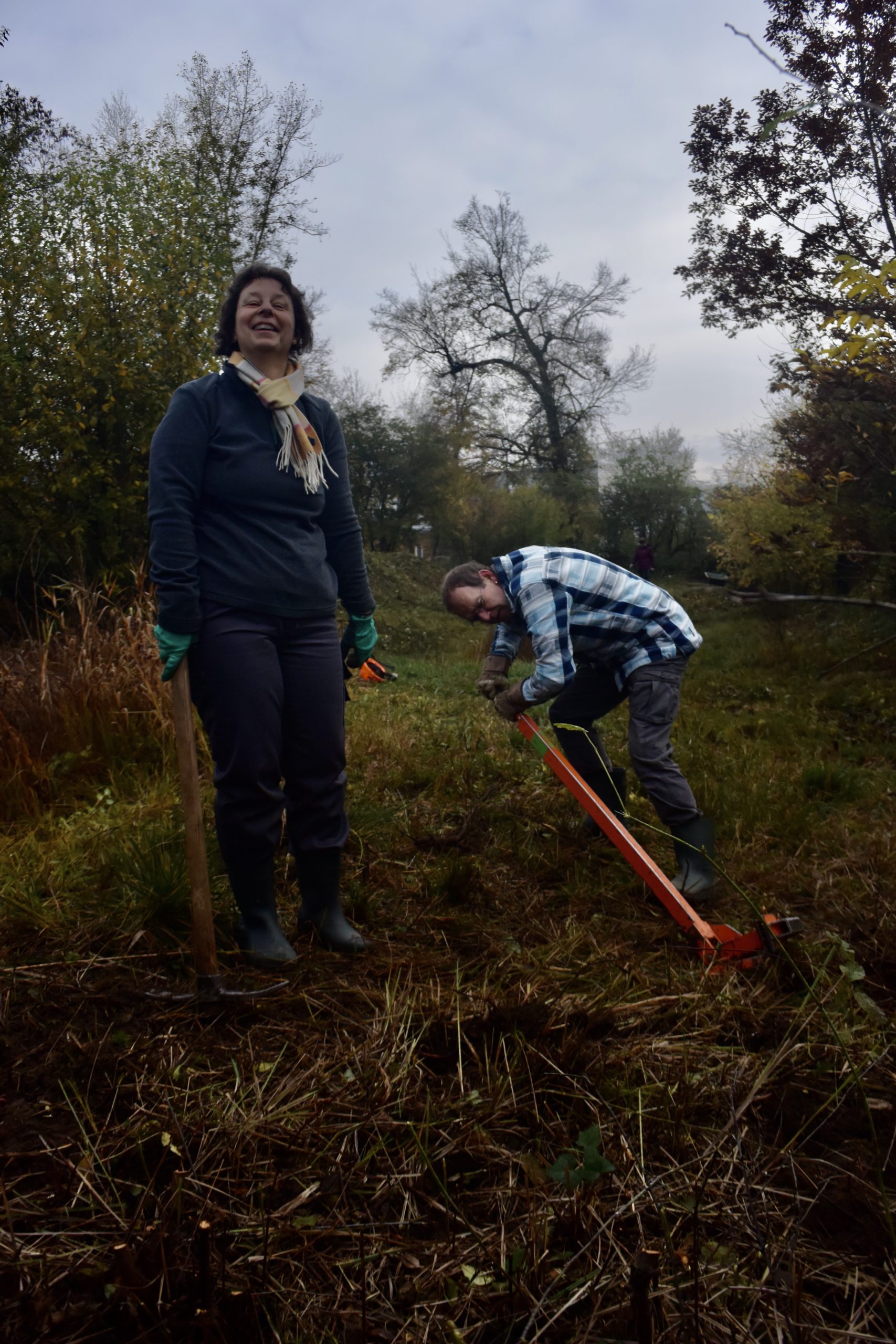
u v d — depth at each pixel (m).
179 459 2.40
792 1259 1.52
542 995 2.41
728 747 5.41
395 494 24.23
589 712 3.70
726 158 9.92
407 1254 1.57
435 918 2.92
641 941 2.82
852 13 6.73
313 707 2.62
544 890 3.29
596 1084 2.03
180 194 11.23
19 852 3.28
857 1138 1.85
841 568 7.45
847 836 3.74
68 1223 1.61
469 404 34.62
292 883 3.17
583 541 27.30
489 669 3.74
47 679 4.73
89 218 9.93
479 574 3.47
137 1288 1.43
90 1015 2.26
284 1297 1.47
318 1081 2.02
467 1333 1.41
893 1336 1.39
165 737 4.54
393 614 14.91
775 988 2.48
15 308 9.48
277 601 2.50
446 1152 1.81
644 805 4.11
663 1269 1.51
